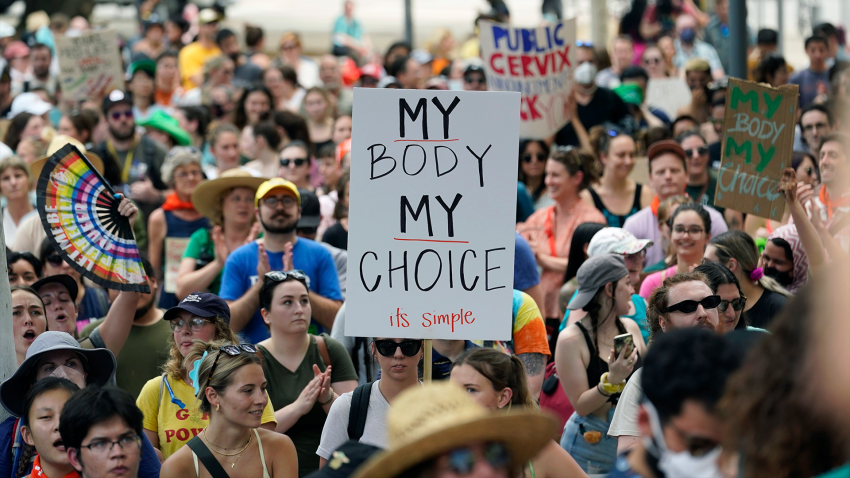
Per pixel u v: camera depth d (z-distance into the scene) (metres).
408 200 16.97
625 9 71.06
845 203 24.56
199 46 64.12
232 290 24.56
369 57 73.00
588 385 19.22
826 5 71.50
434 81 46.91
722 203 24.03
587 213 29.72
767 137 23.47
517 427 8.73
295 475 16.81
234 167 37.38
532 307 21.59
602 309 19.56
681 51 59.47
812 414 8.19
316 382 19.36
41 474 15.79
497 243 16.89
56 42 46.22
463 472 8.57
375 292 16.92
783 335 8.51
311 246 25.25
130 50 67.50
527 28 35.62
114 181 37.56
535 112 35.91
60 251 18.36
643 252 23.77
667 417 9.21
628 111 40.62
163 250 31.80
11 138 42.16
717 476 8.91
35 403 15.63
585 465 18.66
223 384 16.19
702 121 41.94
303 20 80.12
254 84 45.78
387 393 17.09
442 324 16.88
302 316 20.39
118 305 20.64
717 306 17.09
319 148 43.75
